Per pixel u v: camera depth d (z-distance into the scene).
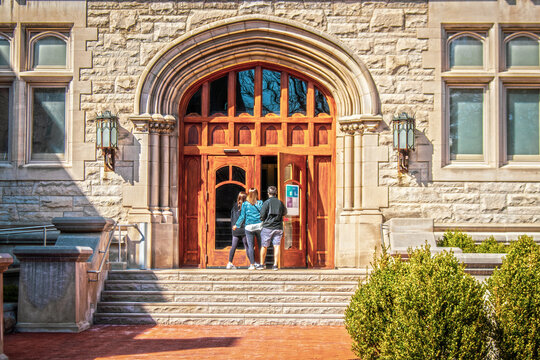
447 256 7.16
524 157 13.58
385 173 13.34
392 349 6.93
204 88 14.00
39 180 13.38
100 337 9.45
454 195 13.28
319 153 13.95
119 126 13.40
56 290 9.90
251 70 14.11
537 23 13.43
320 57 13.52
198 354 8.25
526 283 7.05
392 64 13.47
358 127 13.40
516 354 6.93
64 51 13.71
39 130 13.68
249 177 13.91
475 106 13.63
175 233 13.43
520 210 13.26
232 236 13.52
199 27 13.47
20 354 8.22
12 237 13.21
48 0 13.55
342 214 13.45
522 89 13.65
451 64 13.61
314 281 11.68
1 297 7.39
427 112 13.42
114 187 13.33
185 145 13.94
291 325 10.60
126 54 13.51
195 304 10.91
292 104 14.10
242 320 10.66
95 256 10.87
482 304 6.85
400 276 7.49
